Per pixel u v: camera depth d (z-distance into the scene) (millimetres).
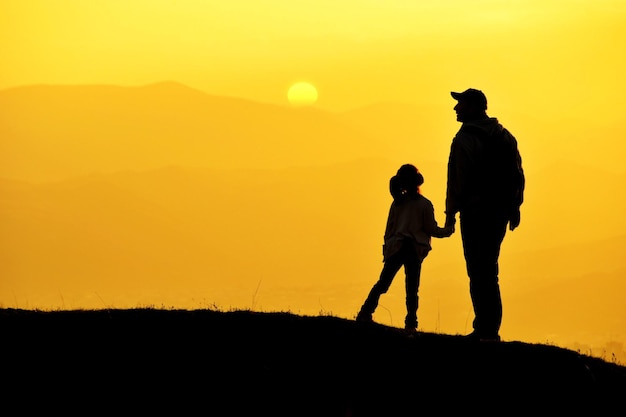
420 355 18734
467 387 17672
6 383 17500
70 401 17000
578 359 18781
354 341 19266
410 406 17156
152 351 18719
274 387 17547
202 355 18547
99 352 18688
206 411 16812
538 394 17547
